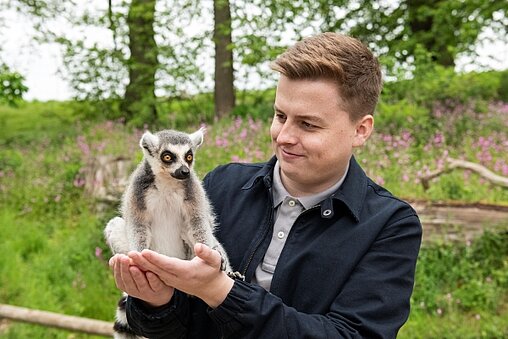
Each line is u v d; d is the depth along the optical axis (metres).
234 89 15.63
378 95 2.12
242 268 2.19
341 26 15.80
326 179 2.11
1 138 16.27
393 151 9.75
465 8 14.69
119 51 16.83
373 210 2.13
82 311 7.30
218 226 2.42
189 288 1.78
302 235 2.11
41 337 6.51
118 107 17.25
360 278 1.99
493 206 7.41
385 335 1.90
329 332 1.83
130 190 2.62
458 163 8.34
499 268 7.20
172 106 17.12
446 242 7.33
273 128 2.09
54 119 18.22
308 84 1.96
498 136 11.48
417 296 6.79
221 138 10.26
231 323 1.80
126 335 2.59
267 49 13.97
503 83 15.77
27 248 9.25
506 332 6.03
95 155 11.69
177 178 2.49
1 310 6.04
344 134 2.02
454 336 5.99
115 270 1.85
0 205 11.07
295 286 2.05
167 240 2.57
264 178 2.29
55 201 11.02
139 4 16.25
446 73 13.88
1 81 11.45
